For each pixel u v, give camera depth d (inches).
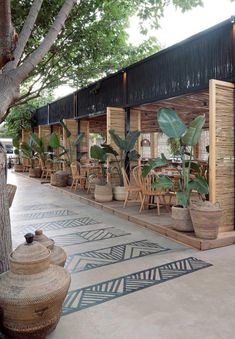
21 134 544.7
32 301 62.6
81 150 360.8
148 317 81.5
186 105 281.7
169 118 153.3
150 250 137.2
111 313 83.4
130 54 284.7
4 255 79.5
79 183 331.9
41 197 287.4
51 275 68.8
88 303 88.7
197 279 105.4
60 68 267.0
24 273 66.9
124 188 232.1
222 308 86.0
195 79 176.2
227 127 154.2
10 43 70.3
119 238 155.9
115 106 264.8
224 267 116.7
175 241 151.0
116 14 243.3
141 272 111.7
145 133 542.9
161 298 91.9
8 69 85.3
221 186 153.5
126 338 72.5
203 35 169.5
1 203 79.7
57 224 183.9
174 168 239.6
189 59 180.2
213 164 150.3
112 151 247.0
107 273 110.9
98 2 221.6
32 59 86.8
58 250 91.7
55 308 67.2
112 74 264.1
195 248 139.8
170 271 112.7
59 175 339.9
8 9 68.7
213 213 138.0
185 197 155.6
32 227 176.1
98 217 205.2
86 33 240.1
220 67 160.1
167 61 198.2
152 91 214.2
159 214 198.4
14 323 64.0
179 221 154.3
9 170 604.4
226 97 153.3
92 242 148.8
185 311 84.4
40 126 473.4
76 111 347.9
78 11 219.6
